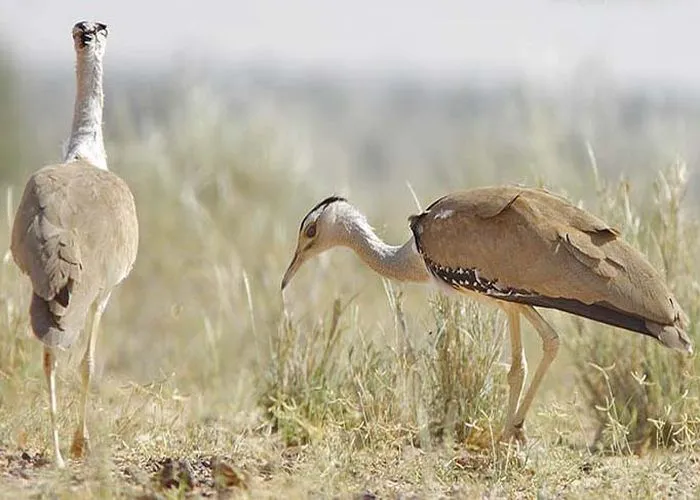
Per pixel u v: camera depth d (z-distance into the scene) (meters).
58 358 12.41
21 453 10.71
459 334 11.73
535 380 11.05
